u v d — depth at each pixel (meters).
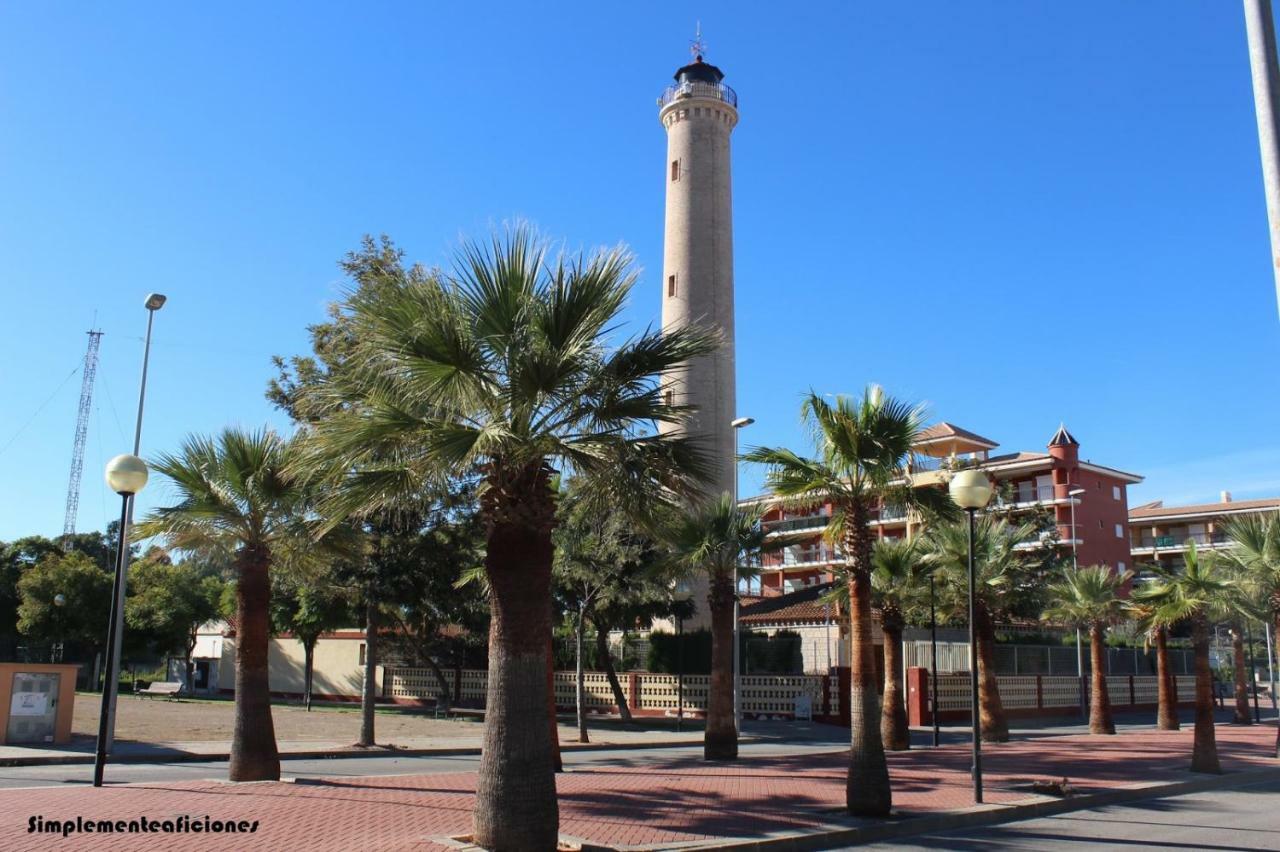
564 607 27.75
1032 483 56.62
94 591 46.66
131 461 13.72
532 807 9.15
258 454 14.59
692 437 10.74
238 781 14.43
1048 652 41.03
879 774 12.68
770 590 58.25
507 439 9.22
